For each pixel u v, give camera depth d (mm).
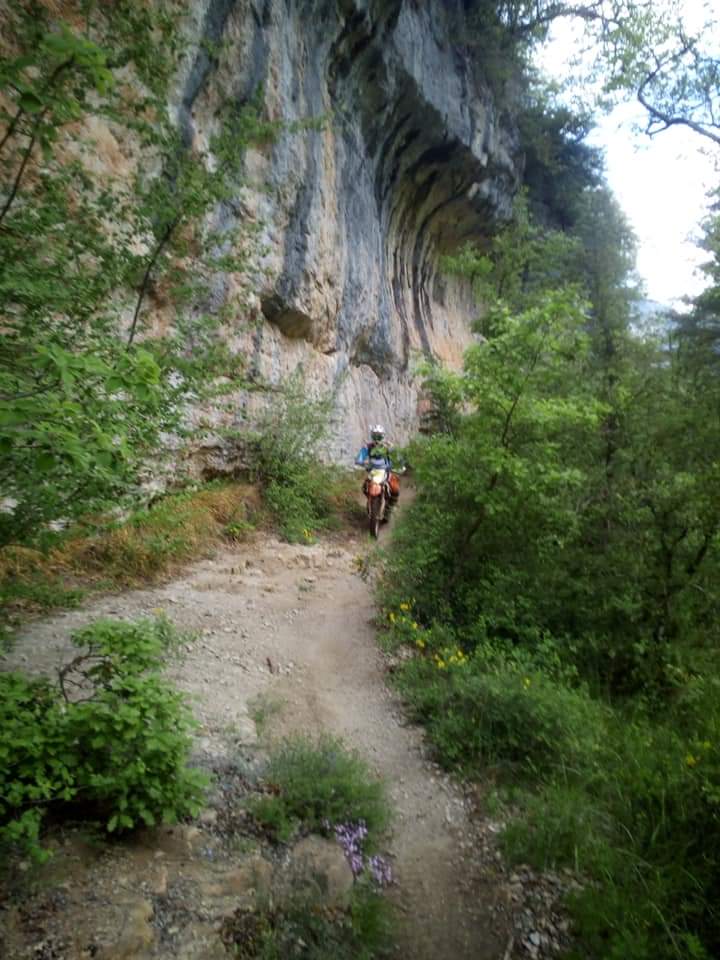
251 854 3020
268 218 10234
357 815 3477
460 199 19844
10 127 2932
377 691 5207
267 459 10477
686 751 4473
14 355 2861
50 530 3203
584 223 16281
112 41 4109
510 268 16062
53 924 2350
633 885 3344
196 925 2547
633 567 6762
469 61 18125
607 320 9781
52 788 2602
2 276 3098
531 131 23750
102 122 6488
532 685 4879
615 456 7707
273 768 3635
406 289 19375
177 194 4449
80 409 2256
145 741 2842
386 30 12812
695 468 6941
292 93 10766
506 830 3641
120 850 2787
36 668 4121
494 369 6461
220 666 5012
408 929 3012
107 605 5672
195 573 7219
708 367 10891
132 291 4613
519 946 2994
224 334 9031
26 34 3227
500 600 6398
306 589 7336
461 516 6957
